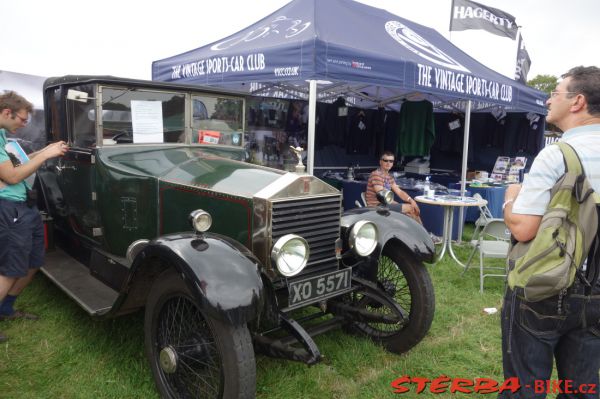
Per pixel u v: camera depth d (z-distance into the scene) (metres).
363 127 8.56
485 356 2.94
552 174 1.57
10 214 2.78
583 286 1.56
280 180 2.43
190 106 3.31
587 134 1.59
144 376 2.54
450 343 3.08
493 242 4.59
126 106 3.03
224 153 3.49
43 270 3.38
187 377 2.28
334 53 3.89
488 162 8.91
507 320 1.72
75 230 3.61
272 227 2.29
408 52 4.93
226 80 4.64
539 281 1.52
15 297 3.19
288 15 5.00
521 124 8.38
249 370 1.95
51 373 2.56
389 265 3.14
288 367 2.69
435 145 9.20
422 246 2.77
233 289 1.91
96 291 2.93
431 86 4.81
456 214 6.57
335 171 8.49
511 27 7.93
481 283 4.19
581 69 1.63
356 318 2.76
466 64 6.14
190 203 2.62
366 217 2.92
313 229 2.51
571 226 1.52
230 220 2.43
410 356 2.87
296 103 7.54
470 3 7.59
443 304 3.85
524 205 1.60
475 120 8.86
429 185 6.72
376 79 4.25
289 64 3.96
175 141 3.29
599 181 1.54
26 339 2.94
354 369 2.71
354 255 2.74
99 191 3.04
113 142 3.04
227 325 1.94
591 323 1.60
